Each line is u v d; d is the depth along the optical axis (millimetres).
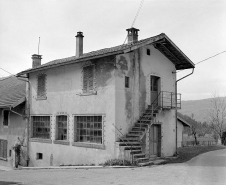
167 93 16562
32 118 18750
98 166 12875
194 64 16906
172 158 15352
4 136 20812
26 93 19172
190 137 41469
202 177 9633
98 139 14227
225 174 10203
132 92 14289
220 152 19938
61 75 16656
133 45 13000
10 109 18531
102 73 14039
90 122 14766
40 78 18328
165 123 16016
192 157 16234
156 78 16266
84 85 15047
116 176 10094
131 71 14336
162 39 14883
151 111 14844
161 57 16484
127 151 12539
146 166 12328
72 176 10562
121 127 13492
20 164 18938
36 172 12727
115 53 12680
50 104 17266
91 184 8859
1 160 20594
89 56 13656
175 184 8547
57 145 16438
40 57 22531
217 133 36125
